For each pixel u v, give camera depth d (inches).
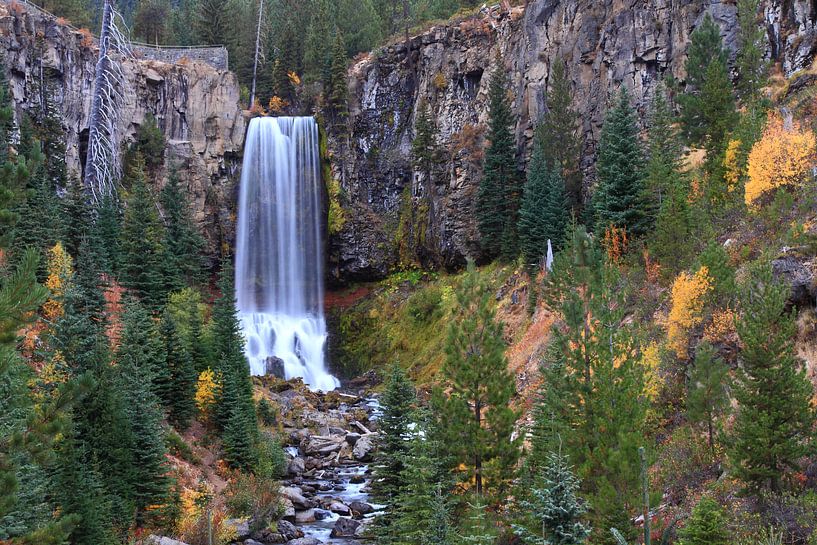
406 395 1048.2
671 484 857.5
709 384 889.5
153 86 2844.5
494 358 947.3
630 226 1770.4
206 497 1195.9
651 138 1974.7
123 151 2691.9
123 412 1078.4
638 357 901.2
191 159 2864.2
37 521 743.7
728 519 688.4
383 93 3115.2
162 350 1489.9
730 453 735.7
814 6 1856.5
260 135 3058.6
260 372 2554.1
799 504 673.0
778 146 1230.3
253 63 3548.2
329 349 2778.1
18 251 1371.8
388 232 2962.6
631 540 709.3
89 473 914.1
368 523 1163.3
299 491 1407.5
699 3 2220.7
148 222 2009.1
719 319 1035.9
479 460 917.8
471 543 700.7
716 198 1450.5
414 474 864.9
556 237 2149.4
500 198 2475.4
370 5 3767.2
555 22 2657.5
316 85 3235.7
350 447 1731.1
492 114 2536.9
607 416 823.1
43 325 1273.4
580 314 898.7
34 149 575.5
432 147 2883.9
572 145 2421.3
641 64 2340.1
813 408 737.0
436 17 3595.0
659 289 1414.9
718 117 1674.5
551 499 543.8
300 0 3818.9
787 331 735.7
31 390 934.4
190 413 1513.3
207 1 3503.9
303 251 3006.9
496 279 2423.7
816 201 1146.7
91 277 1352.1
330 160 3021.7
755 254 1152.8
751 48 1824.6
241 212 2972.4
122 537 967.0
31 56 2348.7
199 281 2474.2
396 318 2714.1
